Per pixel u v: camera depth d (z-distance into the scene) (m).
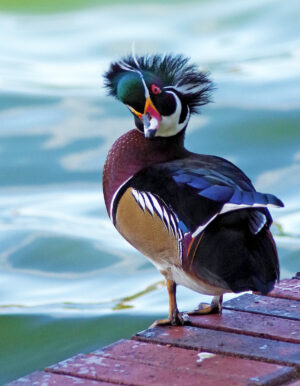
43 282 12.23
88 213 14.73
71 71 21.75
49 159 16.84
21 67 22.17
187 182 6.34
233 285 5.89
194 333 6.63
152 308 11.22
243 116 18.06
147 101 6.73
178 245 6.34
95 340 10.38
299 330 6.59
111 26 24.91
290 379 5.89
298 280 7.72
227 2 25.53
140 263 12.71
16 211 14.83
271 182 15.62
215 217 6.08
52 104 19.23
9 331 10.64
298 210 14.42
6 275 12.41
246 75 20.55
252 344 6.37
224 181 6.30
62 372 6.03
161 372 5.94
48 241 13.48
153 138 6.84
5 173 16.41
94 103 19.22
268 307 7.09
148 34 24.03
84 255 12.93
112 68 7.05
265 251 6.07
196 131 17.61
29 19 26.11
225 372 5.90
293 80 19.91
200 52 22.66
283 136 17.22
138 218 6.66
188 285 6.57
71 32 24.75
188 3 26.00
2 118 18.58
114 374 5.94
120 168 6.89
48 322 10.90
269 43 23.00
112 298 11.64
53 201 15.26
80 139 17.59
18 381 5.92
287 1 24.98
